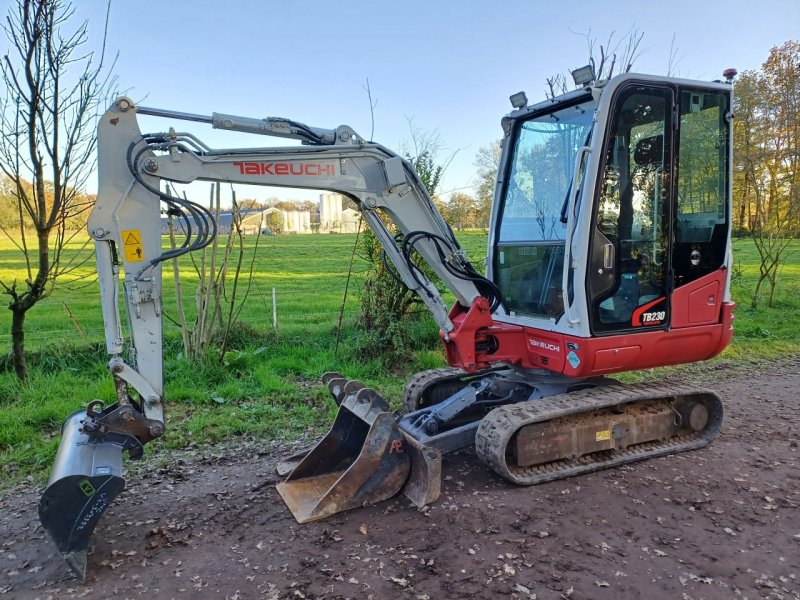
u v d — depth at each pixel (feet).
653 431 15.69
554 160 15.34
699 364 26.61
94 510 10.46
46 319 35.73
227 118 12.26
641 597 9.88
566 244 13.82
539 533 11.81
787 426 18.28
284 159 12.63
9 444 16.79
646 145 13.96
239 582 10.34
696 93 14.55
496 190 17.26
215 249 23.32
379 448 13.12
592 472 14.64
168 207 12.01
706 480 14.29
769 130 42.37
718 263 15.30
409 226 14.06
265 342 27.61
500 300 15.33
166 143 11.64
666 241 14.46
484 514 12.57
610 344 13.96
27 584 10.43
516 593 9.96
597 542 11.53
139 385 11.80
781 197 40.47
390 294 26.25
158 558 11.17
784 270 58.13
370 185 13.55
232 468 15.38
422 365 25.52
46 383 20.89
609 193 13.69
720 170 15.14
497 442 13.24
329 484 14.02
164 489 14.14
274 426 18.42
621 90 13.39
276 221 83.51
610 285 13.92
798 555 11.14
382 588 10.12
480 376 18.21
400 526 12.16
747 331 32.73
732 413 19.54
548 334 14.70
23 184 20.47
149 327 11.83
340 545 11.49
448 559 10.95
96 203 11.35
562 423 14.28
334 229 124.67
